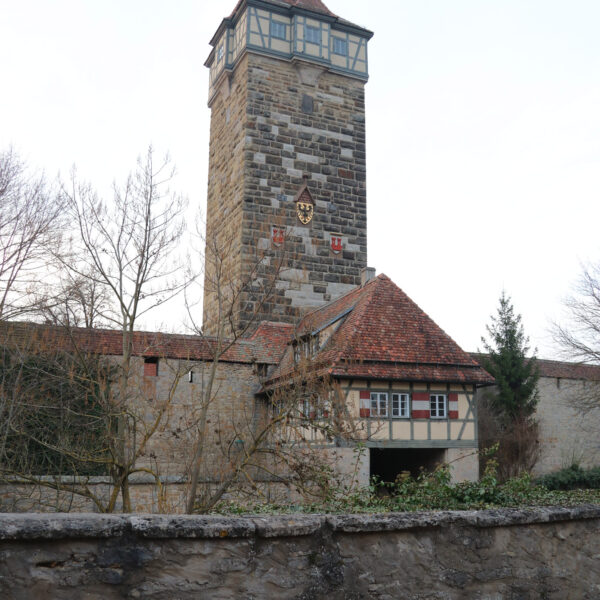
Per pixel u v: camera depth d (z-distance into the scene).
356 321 22.83
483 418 28.50
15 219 16.22
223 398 23.72
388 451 23.27
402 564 5.10
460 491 10.37
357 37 33.56
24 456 13.73
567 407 29.44
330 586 4.78
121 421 12.30
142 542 4.21
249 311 27.72
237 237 30.06
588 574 6.07
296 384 13.12
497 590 5.50
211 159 34.81
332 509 10.03
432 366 22.17
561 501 10.80
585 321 28.92
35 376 13.80
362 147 32.62
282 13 32.12
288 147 31.19
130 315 12.83
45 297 15.86
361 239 31.75
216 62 34.66
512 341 28.97
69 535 3.98
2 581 3.81
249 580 4.49
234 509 11.09
